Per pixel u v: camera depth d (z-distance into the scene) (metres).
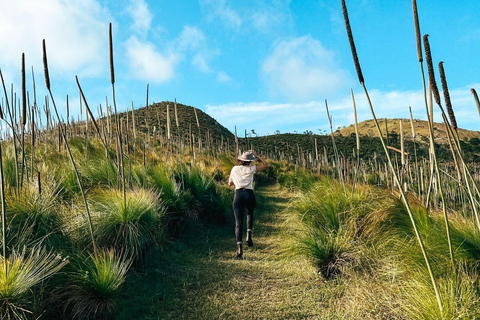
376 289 3.44
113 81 4.65
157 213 5.12
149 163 8.57
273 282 4.21
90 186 6.28
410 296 2.97
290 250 4.83
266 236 6.70
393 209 4.68
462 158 2.85
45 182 4.91
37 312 2.72
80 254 3.57
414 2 2.58
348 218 5.05
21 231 3.47
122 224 4.33
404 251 3.71
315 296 3.76
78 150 8.52
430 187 4.57
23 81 3.92
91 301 3.11
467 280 2.89
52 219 3.98
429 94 3.10
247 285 4.12
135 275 4.12
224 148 20.92
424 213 4.29
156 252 4.86
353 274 3.88
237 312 3.44
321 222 5.40
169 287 4.03
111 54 4.52
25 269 2.76
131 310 3.38
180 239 6.01
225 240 6.40
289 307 3.54
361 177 10.83
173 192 6.39
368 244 4.43
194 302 3.67
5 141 8.84
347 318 3.16
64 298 3.10
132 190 5.78
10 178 5.05
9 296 2.55
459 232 3.54
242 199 5.70
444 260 3.29
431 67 2.74
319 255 4.25
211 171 11.98
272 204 10.17
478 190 2.79
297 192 10.85
